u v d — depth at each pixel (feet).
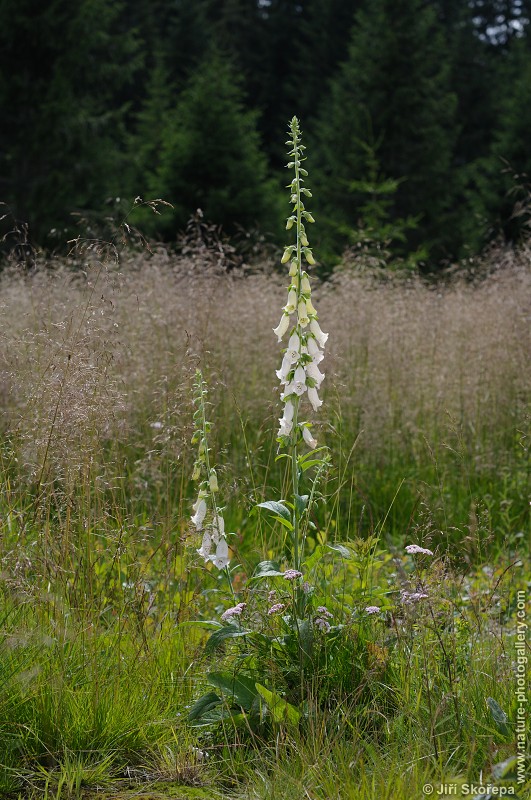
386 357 25.62
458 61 113.50
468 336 26.63
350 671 11.98
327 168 77.87
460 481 22.66
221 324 24.62
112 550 15.29
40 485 14.12
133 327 22.91
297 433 12.10
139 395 20.92
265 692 11.00
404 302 28.68
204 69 73.36
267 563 12.03
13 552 13.50
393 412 24.82
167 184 65.57
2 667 11.62
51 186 65.10
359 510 20.97
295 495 12.26
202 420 12.05
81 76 72.69
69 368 14.70
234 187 65.51
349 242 65.00
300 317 11.69
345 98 79.87
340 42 118.73
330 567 14.19
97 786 10.65
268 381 24.41
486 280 30.09
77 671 12.20
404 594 12.50
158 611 14.56
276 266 35.24
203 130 66.69
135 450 20.79
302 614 12.26
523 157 70.44
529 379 23.93
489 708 11.23
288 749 11.27
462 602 15.26
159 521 16.99
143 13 120.98
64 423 14.33
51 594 13.08
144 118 90.58
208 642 11.56
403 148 75.10
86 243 18.10
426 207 74.18
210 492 12.12
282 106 118.01
